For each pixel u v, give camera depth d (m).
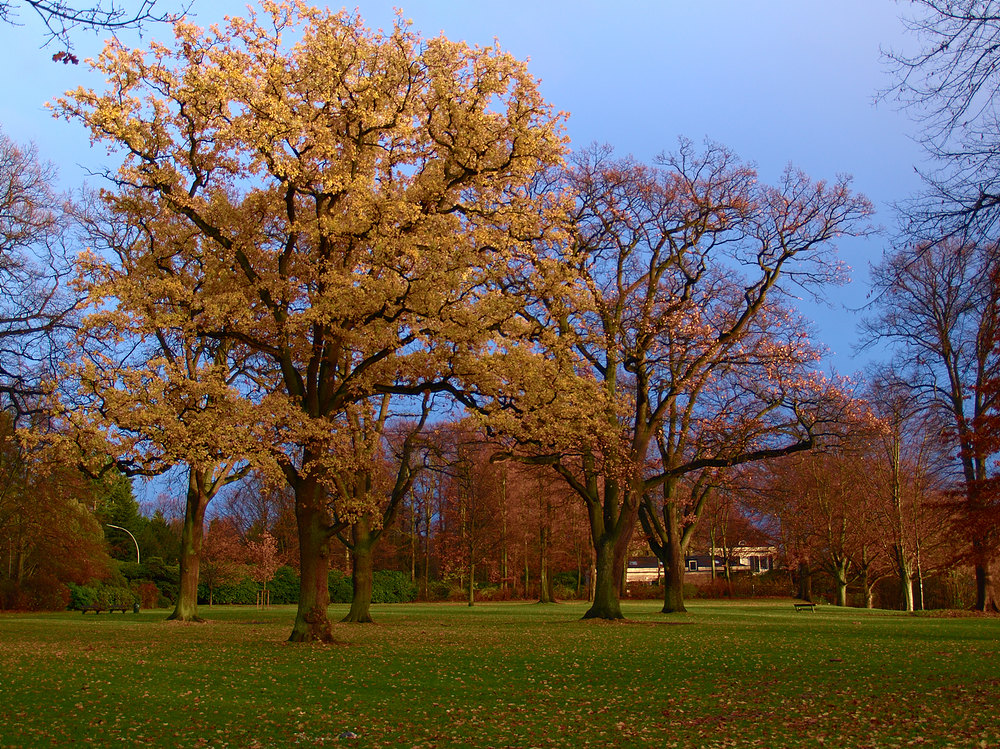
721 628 27.09
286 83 20.02
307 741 9.72
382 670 15.79
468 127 20.31
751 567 87.06
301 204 22.92
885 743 9.26
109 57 19.00
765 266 30.69
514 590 69.06
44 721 10.56
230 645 20.88
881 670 15.20
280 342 21.14
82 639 23.39
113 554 69.44
